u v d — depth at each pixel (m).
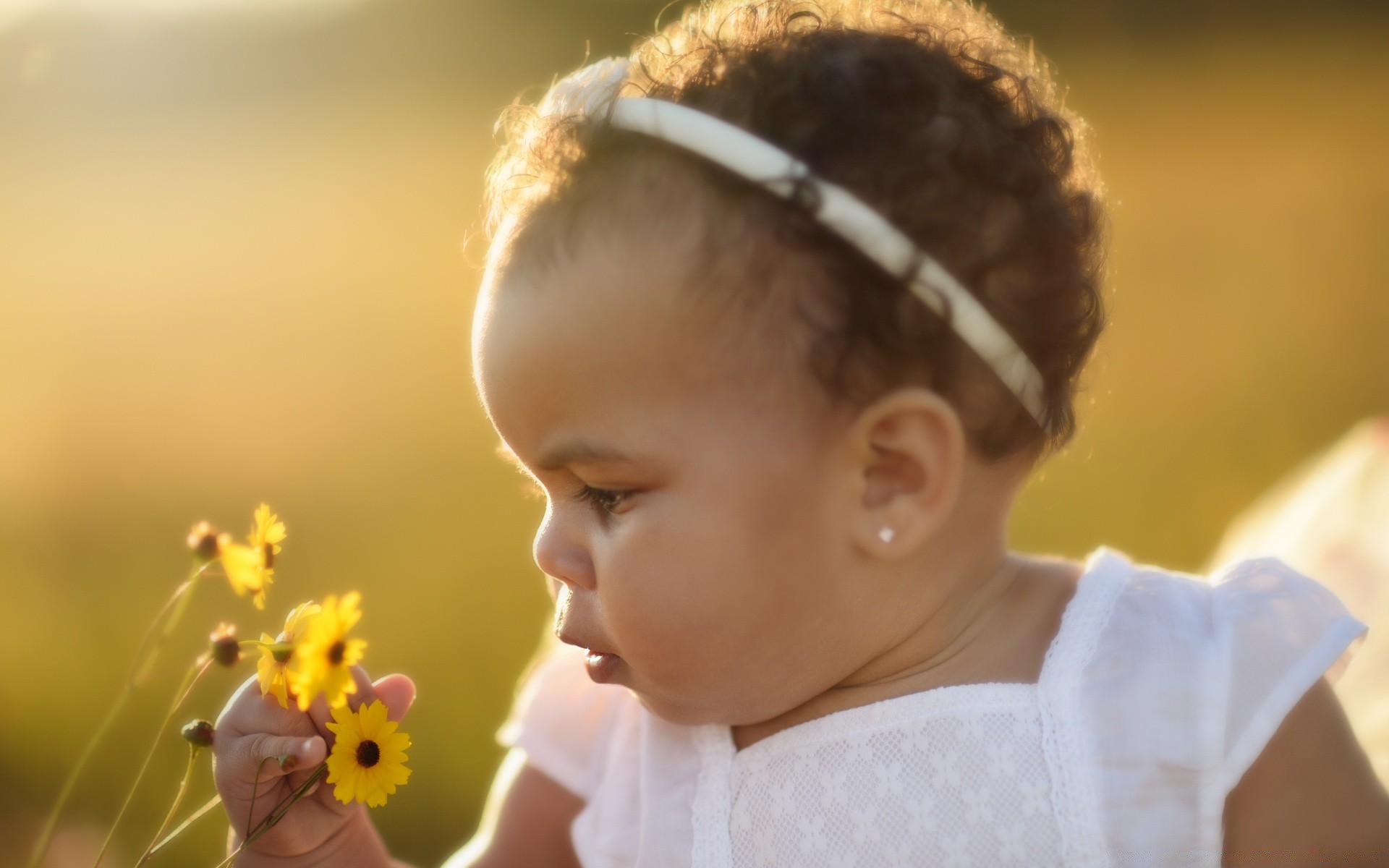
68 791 0.80
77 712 1.35
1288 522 1.13
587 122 0.79
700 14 0.85
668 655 0.78
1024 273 0.79
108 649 1.48
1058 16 6.97
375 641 1.49
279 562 1.74
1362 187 3.66
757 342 0.77
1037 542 1.59
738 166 0.77
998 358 0.79
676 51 0.82
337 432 2.31
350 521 1.89
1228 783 0.79
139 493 2.03
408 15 7.53
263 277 3.57
